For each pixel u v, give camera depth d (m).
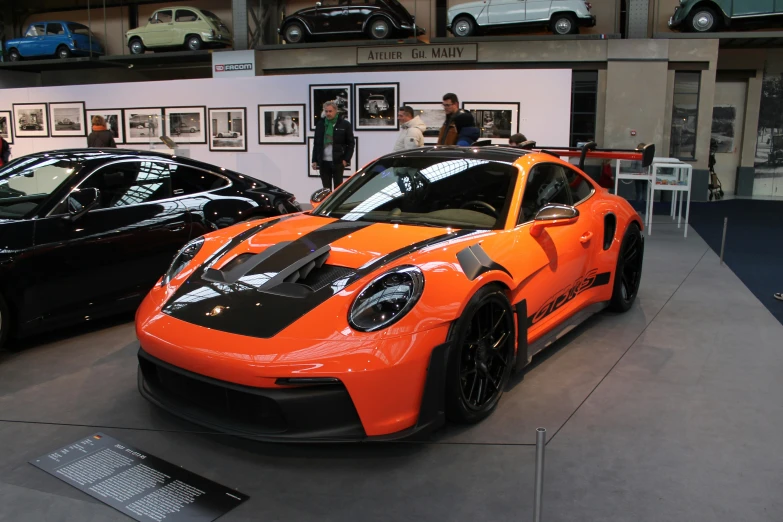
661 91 11.33
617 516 1.90
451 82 10.15
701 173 11.72
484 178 3.17
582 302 3.56
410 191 3.20
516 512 1.93
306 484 2.09
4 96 12.44
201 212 4.21
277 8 14.49
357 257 2.53
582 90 11.80
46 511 1.92
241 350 2.10
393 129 10.41
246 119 10.94
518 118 10.04
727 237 7.56
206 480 2.11
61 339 3.66
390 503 1.98
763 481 2.10
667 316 4.12
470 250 2.54
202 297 2.45
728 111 13.05
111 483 2.09
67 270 3.47
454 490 2.06
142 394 2.49
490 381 2.59
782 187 13.08
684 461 2.24
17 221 3.35
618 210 3.97
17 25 17.80
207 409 2.31
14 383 2.99
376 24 12.34
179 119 11.29
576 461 2.24
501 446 2.35
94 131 8.16
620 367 3.19
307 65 12.74
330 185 8.05
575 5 11.50
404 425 2.19
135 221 3.82
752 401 2.77
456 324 2.29
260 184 4.88
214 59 13.18
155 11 14.65
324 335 2.11
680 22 11.61
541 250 2.93
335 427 2.12
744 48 12.59
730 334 3.73
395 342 2.12
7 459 2.25
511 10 11.84
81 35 15.61
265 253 2.68
